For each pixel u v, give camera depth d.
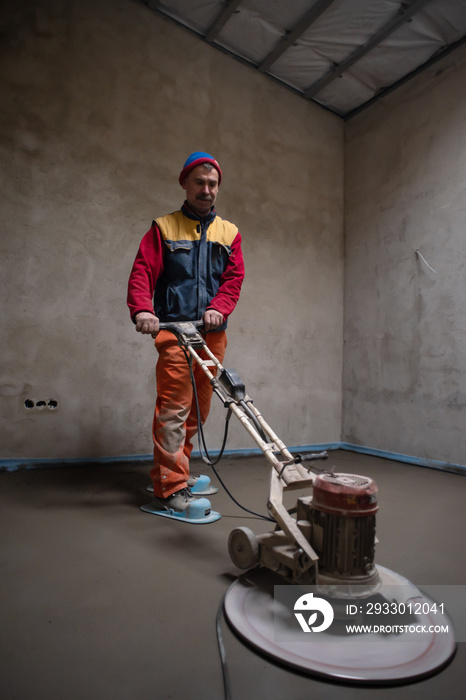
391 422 3.99
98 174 3.25
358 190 4.53
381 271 4.21
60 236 3.08
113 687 0.92
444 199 3.68
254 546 1.32
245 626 1.13
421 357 3.77
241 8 3.52
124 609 1.24
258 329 3.98
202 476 2.56
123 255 3.32
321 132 4.57
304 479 1.36
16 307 2.91
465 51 3.63
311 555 1.13
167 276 2.28
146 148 3.47
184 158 3.66
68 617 1.19
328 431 4.39
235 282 2.31
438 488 2.88
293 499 2.43
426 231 3.81
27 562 1.53
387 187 4.22
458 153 3.61
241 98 4.03
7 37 2.97
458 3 3.35
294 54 3.96
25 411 2.92
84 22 3.26
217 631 1.13
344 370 4.52
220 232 2.34
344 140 4.70
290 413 4.13
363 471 3.37
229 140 3.92
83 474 2.84
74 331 3.10
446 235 3.64
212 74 3.87
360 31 3.69
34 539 1.75
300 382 4.21
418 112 3.97
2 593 1.31
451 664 1.03
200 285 2.26
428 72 3.91
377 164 4.34
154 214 3.47
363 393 4.29
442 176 3.71
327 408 4.39
